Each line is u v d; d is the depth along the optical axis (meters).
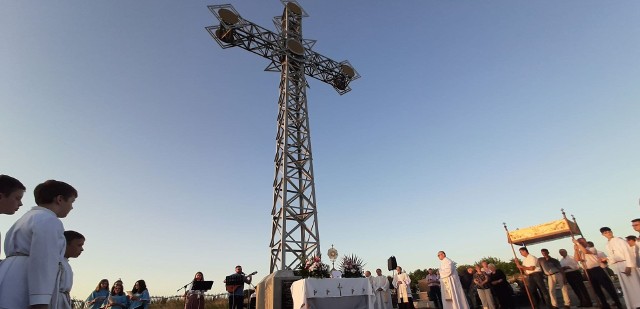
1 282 2.78
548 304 12.29
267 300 14.36
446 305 13.19
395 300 19.12
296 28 24.59
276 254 17.73
